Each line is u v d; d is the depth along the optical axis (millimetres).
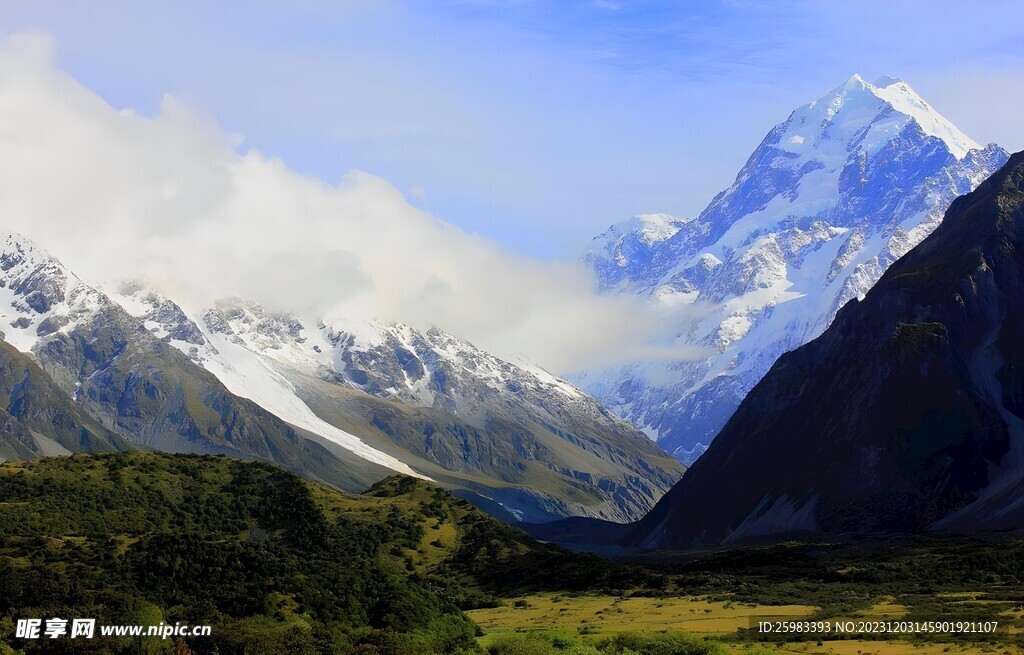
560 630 183875
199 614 167875
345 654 162125
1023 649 154875
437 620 183750
